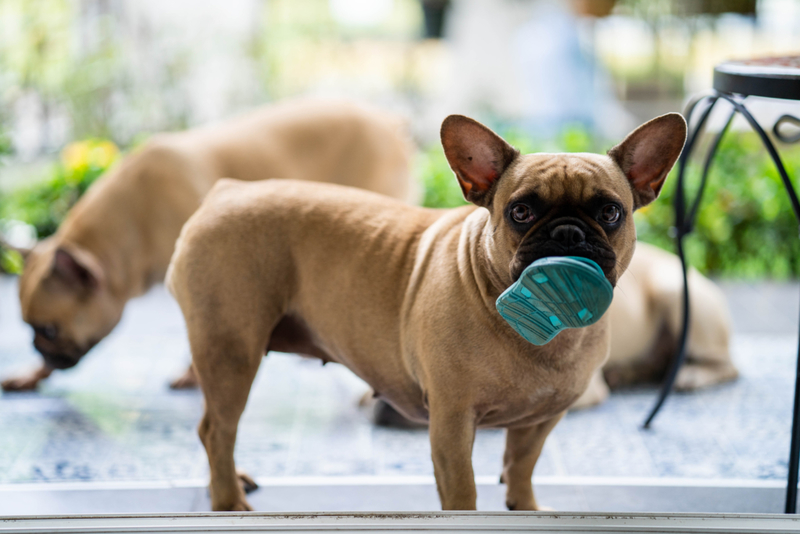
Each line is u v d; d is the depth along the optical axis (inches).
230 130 135.9
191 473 89.7
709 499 82.7
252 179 132.6
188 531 59.6
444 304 65.5
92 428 102.8
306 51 266.4
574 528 59.4
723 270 167.0
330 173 138.9
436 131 267.3
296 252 74.0
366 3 303.3
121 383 119.0
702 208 163.8
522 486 76.9
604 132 245.8
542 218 58.6
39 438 99.7
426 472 90.0
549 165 60.2
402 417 102.4
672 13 267.6
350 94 270.2
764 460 92.8
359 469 90.7
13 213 172.9
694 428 102.0
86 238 122.0
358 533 59.4
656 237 165.6
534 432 73.9
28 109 211.8
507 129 220.8
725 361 116.6
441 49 308.5
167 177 125.0
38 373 118.9
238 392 74.1
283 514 61.6
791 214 162.1
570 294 53.7
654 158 63.9
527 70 258.7
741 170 169.2
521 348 64.1
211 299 73.0
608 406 110.0
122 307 125.0
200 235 74.2
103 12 224.4
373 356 72.6
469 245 66.1
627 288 116.6
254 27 239.8
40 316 113.9
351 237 73.0
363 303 71.7
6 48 209.3
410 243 72.3
